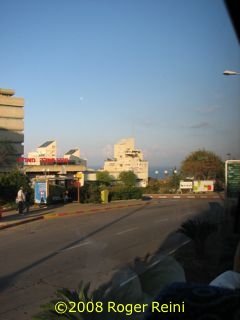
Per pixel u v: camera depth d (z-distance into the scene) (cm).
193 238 352
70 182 3269
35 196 3020
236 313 162
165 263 286
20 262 1052
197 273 307
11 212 2564
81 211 2530
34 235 1595
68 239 1336
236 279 222
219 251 318
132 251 399
